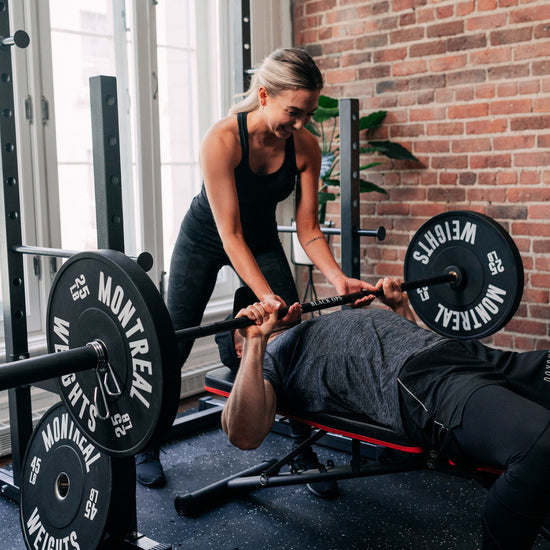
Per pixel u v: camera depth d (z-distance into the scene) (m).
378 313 1.80
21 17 2.76
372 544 1.96
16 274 2.14
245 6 2.49
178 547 1.97
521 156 3.13
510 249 2.25
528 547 1.37
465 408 1.48
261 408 1.65
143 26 3.18
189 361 3.45
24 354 2.19
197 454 2.64
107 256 1.30
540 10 3.00
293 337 1.83
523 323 3.19
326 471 1.93
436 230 2.45
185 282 2.26
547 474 1.33
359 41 3.60
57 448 1.76
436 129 3.38
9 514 2.23
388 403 1.63
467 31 3.22
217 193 1.90
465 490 2.29
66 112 3.02
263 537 2.01
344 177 2.44
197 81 3.55
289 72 1.71
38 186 2.85
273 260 2.22
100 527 1.62
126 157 3.21
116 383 1.33
